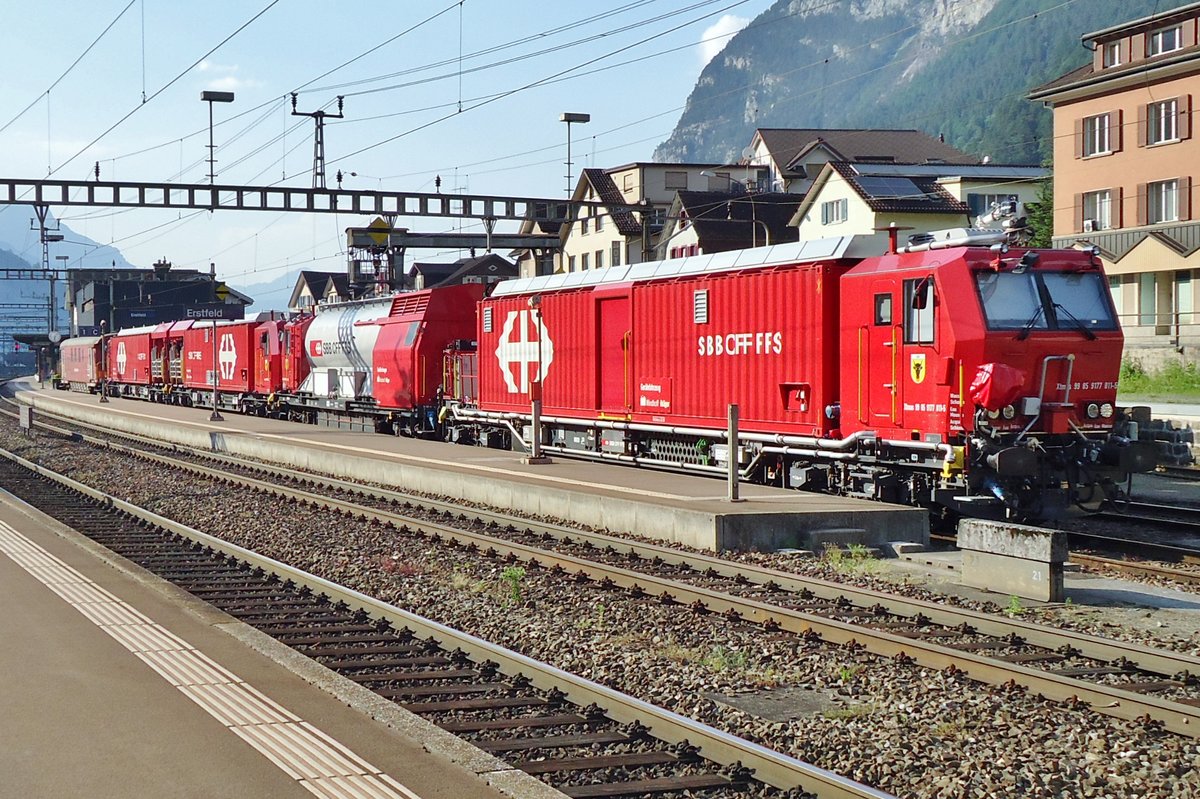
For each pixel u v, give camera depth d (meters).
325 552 16.45
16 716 7.86
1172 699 8.39
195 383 55.47
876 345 17.00
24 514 19.36
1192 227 41.38
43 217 41.28
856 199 56.91
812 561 14.45
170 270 115.81
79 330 115.62
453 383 32.22
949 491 16.17
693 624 11.30
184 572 14.90
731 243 61.22
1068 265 16.42
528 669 9.36
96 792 6.44
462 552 16.16
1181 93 42.06
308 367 42.34
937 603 11.96
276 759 6.99
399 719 7.81
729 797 6.83
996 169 66.62
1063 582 12.04
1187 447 26.31
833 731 7.92
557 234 74.50
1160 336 41.31
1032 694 8.72
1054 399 16.05
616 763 7.33
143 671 9.05
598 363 24.34
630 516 17.06
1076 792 6.83
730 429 17.03
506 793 6.45
